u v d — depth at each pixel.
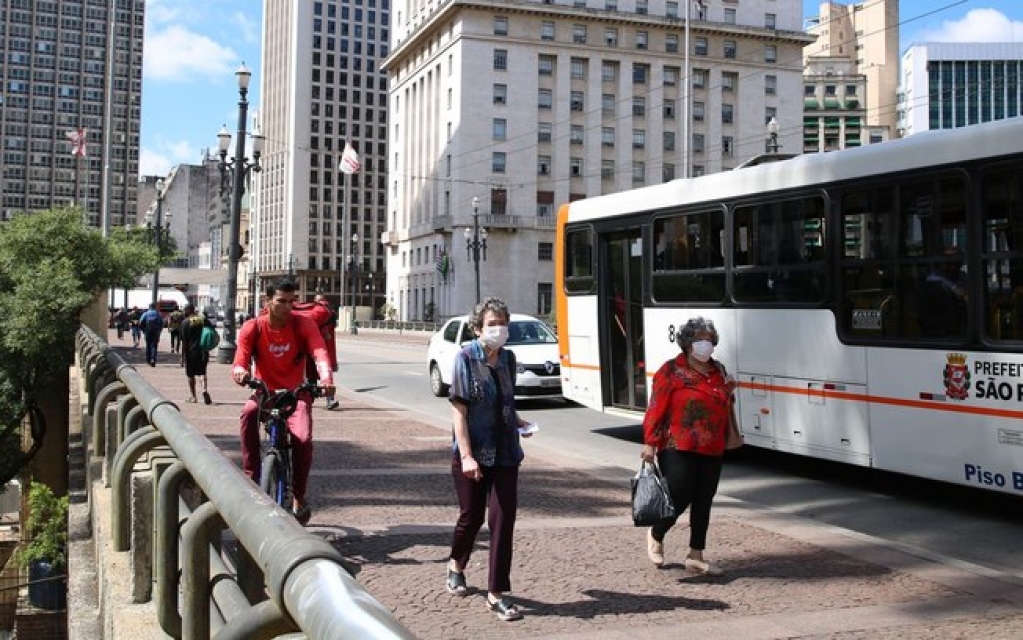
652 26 87.94
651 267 13.26
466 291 84.81
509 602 5.81
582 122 87.38
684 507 6.90
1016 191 8.47
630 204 13.72
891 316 9.63
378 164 149.62
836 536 8.15
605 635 5.54
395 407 18.88
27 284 22.08
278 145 153.50
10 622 19.44
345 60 147.88
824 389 10.44
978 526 9.07
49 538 14.79
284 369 7.45
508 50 85.56
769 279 11.27
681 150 88.75
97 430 7.28
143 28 123.31
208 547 3.32
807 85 148.25
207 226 178.62
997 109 119.25
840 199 10.32
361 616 1.58
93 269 23.81
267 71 161.75
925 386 9.23
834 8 166.12
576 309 14.85
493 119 85.31
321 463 11.62
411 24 100.06
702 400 6.75
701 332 6.78
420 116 97.75
